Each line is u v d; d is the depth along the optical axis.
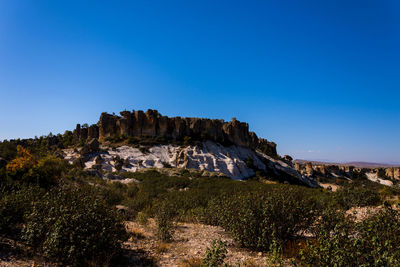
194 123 80.06
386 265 3.92
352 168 124.12
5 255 5.60
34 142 93.62
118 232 6.38
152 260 6.24
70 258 5.28
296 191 8.07
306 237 7.60
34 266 5.21
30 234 5.70
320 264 4.68
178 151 66.06
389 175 119.06
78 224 5.58
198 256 6.64
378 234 4.79
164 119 76.62
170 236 8.42
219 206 10.46
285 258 6.15
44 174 14.64
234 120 86.88
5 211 6.72
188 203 15.77
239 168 68.44
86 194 7.50
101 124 76.75
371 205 12.95
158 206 12.68
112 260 5.89
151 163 60.44
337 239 4.59
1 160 15.07
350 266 4.27
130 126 75.25
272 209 6.84
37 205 6.50
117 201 15.19
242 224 7.22
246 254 6.72
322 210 7.48
